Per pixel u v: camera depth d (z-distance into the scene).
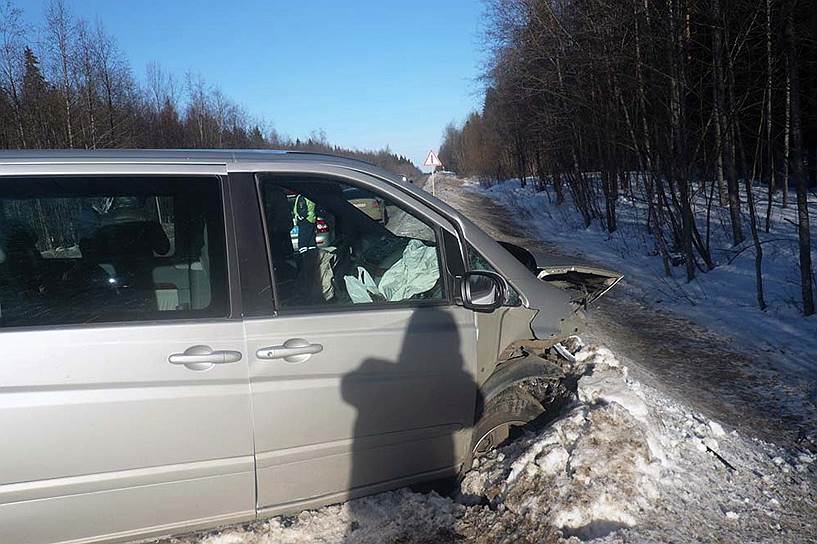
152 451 2.78
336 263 3.33
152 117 28.94
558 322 3.62
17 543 2.69
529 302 3.57
